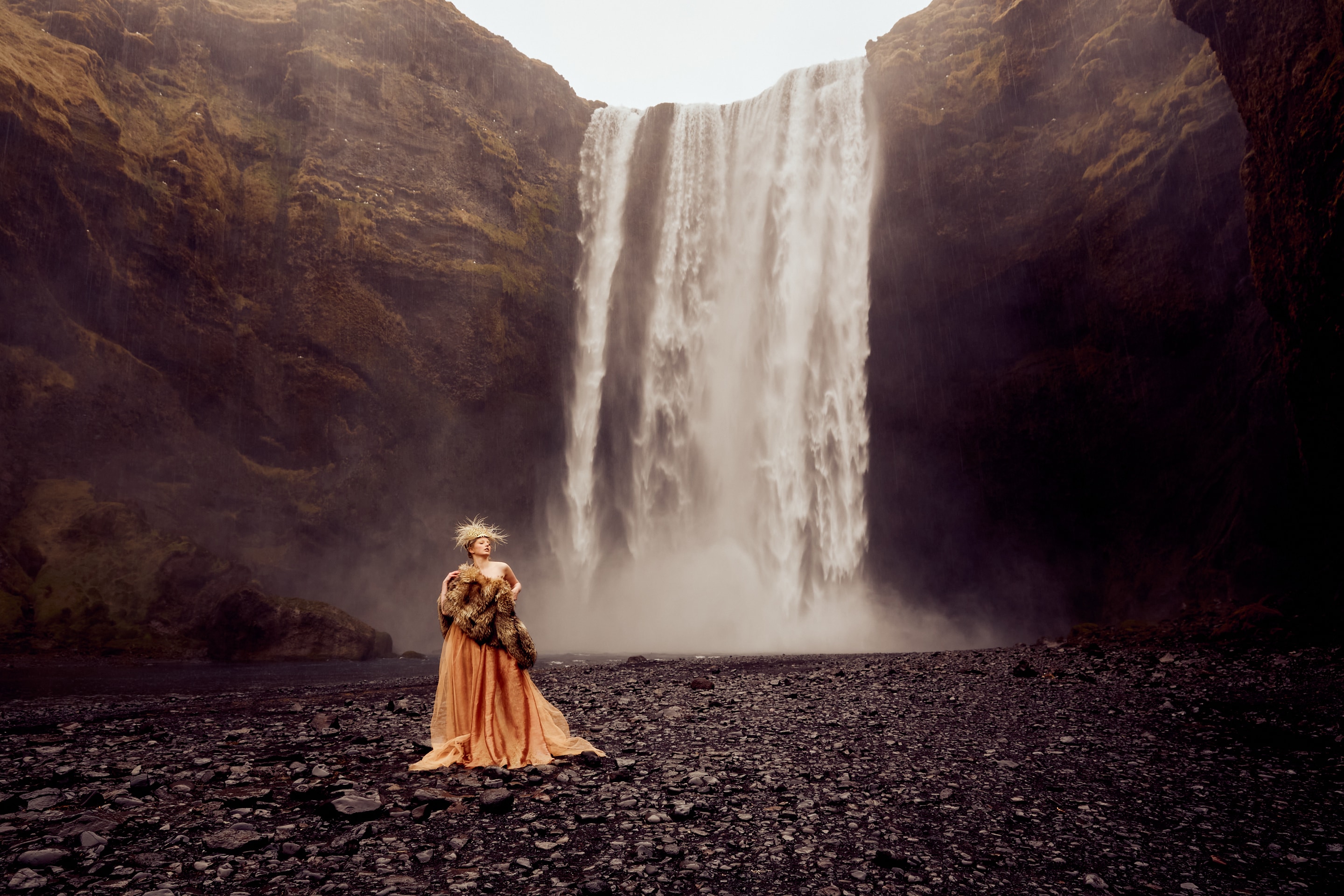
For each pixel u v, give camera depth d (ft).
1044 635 102.32
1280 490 70.69
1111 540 95.76
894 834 12.76
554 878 10.69
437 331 109.29
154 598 76.89
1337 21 39.65
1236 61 49.83
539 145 125.18
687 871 10.97
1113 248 90.38
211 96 104.32
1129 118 87.25
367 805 13.29
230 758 18.39
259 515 96.73
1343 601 50.21
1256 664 34.68
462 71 120.16
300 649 73.72
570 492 120.37
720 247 121.29
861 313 110.11
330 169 105.40
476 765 16.85
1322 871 11.41
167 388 93.91
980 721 23.56
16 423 81.25
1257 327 77.00
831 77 115.75
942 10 109.40
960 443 108.99
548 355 120.57
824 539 109.60
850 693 30.01
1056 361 99.45
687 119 126.21
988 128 100.37
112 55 96.43
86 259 87.81
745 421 116.47
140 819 12.94
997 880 10.86
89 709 31.65
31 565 75.15
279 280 102.12
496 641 17.89
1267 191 48.65
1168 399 89.10
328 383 102.27
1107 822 13.62
